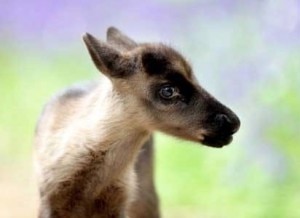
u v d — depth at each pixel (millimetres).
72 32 26906
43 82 25297
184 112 11422
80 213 11938
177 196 18000
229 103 18391
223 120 11375
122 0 25406
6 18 27953
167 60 11438
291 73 17906
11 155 21547
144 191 13359
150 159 13516
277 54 18188
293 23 18375
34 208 17703
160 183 18500
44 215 11914
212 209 17344
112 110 11594
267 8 18703
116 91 11562
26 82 25531
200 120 11398
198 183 18359
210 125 11383
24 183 19234
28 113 23984
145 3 24016
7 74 26141
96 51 11328
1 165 20703
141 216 13383
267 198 17234
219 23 20438
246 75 18312
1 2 27812
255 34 19094
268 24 18578
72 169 11750
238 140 18094
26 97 24734
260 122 17844
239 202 17453
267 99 17844
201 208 17469
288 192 17281
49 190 11867
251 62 18359
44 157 12008
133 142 11750
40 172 12008
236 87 18359
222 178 18031
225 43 19547
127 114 11539
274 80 17922
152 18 23641
